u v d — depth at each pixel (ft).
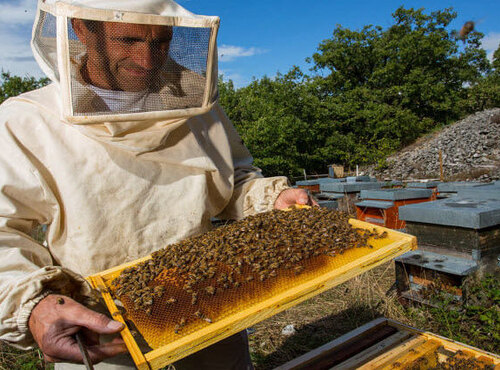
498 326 10.50
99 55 4.74
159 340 4.21
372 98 87.81
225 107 57.26
